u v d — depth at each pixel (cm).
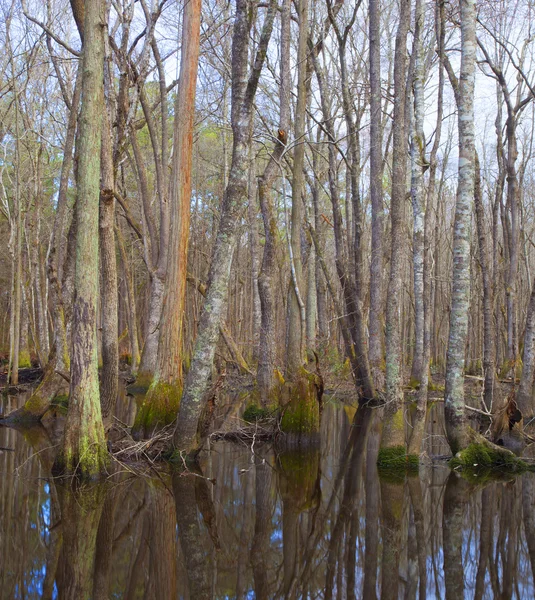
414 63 1231
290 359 1363
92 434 958
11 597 567
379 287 1973
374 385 2023
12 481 945
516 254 1980
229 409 1691
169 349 1215
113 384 1157
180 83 1250
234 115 1059
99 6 921
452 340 1111
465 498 927
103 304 1159
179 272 1238
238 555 702
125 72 1399
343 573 661
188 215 1249
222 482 1005
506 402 1227
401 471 1094
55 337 1555
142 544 719
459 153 1036
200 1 1252
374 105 1773
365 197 3152
